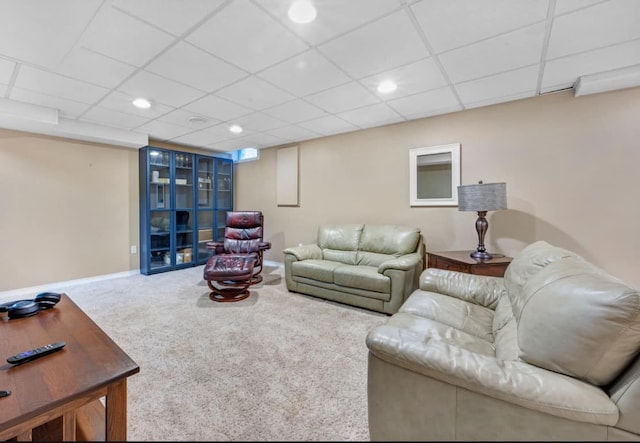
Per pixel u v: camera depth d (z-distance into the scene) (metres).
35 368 1.25
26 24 1.72
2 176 3.36
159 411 1.49
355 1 1.55
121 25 1.74
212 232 5.49
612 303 0.88
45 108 3.12
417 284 3.07
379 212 3.89
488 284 2.04
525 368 0.96
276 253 5.14
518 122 2.92
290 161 4.81
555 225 2.76
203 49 2.01
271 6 1.59
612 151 2.52
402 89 2.68
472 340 1.50
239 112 3.29
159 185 4.67
